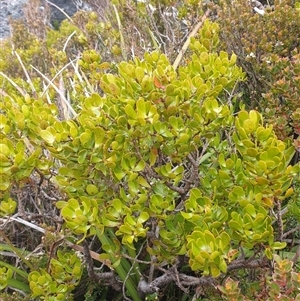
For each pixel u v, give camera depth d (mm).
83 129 1773
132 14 3773
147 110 1655
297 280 1417
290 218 2215
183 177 2010
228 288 1510
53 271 2033
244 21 3037
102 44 3904
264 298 1680
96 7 5227
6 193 1875
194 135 1761
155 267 2133
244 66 2863
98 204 1837
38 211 2373
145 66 1861
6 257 2600
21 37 5207
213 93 1856
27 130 1914
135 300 2225
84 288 2477
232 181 1690
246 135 1554
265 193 1591
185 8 3379
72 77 3658
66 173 1787
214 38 2469
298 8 2881
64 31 5137
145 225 2098
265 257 1706
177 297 2389
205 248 1529
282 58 2564
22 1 7332
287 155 1826
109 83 1815
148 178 1836
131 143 1748
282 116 2223
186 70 1998
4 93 2840
